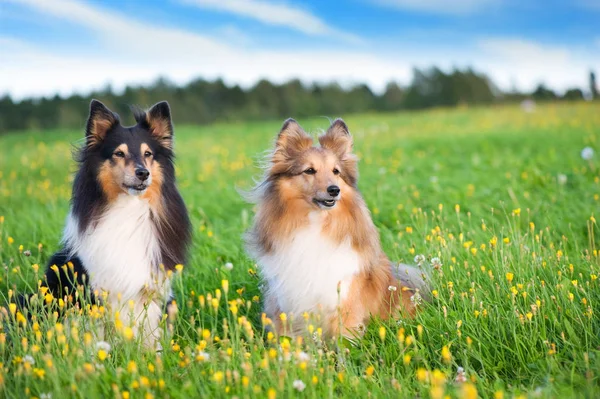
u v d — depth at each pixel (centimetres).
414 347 450
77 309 452
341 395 395
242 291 577
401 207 852
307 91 4838
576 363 403
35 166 1566
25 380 387
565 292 481
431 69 5078
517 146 1639
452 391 376
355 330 482
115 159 503
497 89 5006
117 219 502
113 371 391
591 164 1029
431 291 524
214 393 377
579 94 4750
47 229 785
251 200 542
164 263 521
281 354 402
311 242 495
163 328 482
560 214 752
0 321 439
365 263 505
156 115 545
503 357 434
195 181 1309
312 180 490
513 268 540
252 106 4422
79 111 3803
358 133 2192
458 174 1171
